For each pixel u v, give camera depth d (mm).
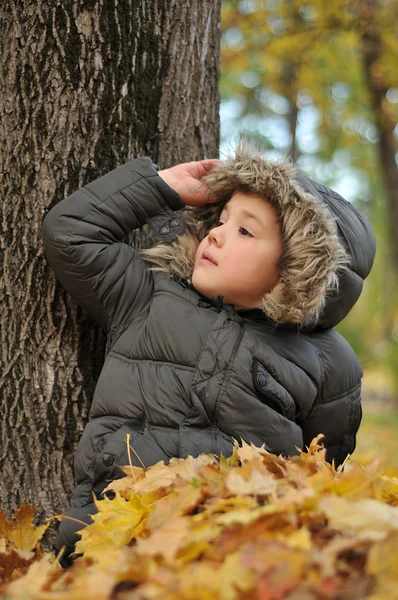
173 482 1578
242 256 2006
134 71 2293
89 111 2195
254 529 1252
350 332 15328
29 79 2148
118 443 1910
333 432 2293
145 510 1525
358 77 8516
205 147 2627
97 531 1521
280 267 2020
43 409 2170
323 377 2180
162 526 1350
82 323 2209
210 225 2250
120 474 1900
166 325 2006
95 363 2234
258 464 1539
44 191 2164
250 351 1979
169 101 2457
